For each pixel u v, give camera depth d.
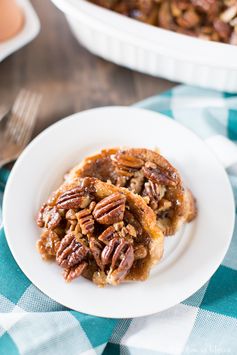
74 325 0.45
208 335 0.45
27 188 0.50
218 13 0.59
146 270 0.45
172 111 0.57
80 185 0.47
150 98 0.58
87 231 0.45
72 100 0.61
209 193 0.50
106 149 0.49
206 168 0.51
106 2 0.60
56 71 0.62
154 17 0.60
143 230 0.46
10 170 0.54
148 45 0.52
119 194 0.46
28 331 0.44
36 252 0.46
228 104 0.57
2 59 0.62
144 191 0.47
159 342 0.45
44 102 0.60
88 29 0.58
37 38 0.65
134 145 0.53
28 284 0.47
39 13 0.67
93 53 0.64
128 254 0.44
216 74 0.57
